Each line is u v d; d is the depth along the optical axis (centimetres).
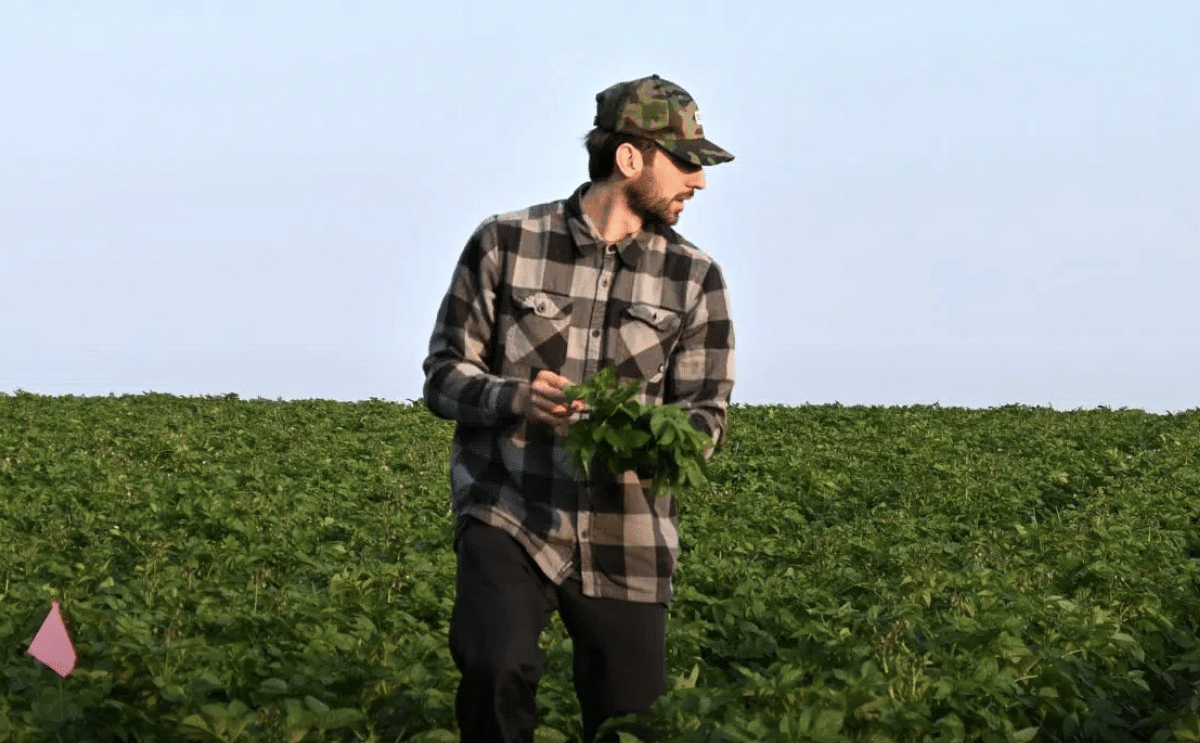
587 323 613
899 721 704
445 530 1509
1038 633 1030
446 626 1070
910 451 2408
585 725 634
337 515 1644
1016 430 2692
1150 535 1560
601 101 612
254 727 705
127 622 890
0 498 1662
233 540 1334
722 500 1791
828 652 918
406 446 2317
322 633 919
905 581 1198
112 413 2662
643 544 610
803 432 2614
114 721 774
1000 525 1722
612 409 559
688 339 625
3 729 700
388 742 780
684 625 1020
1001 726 794
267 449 2245
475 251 619
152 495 1647
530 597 594
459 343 614
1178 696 1050
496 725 577
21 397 2902
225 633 950
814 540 1434
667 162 599
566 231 615
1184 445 2450
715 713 712
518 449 603
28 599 1052
